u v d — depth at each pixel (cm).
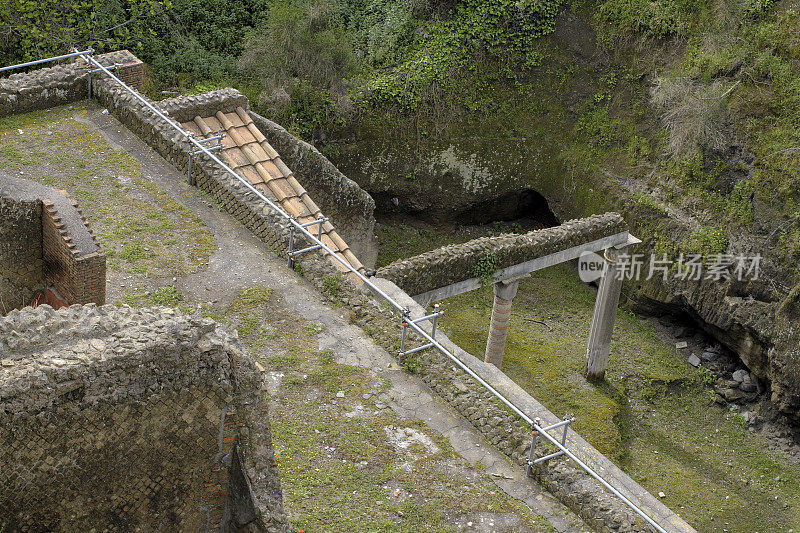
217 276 1392
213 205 1540
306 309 1355
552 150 2705
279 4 2470
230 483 991
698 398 2305
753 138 2398
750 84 2447
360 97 2556
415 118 2620
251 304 1347
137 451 901
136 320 888
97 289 1235
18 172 1523
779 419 2227
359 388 1238
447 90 2650
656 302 2489
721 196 2423
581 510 1105
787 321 2198
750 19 2516
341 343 1304
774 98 2406
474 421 1209
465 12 2712
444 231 2759
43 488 859
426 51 2659
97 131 1658
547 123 2719
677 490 2011
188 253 1427
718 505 1991
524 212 2852
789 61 2438
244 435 954
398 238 2681
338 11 2669
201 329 897
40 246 1259
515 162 2703
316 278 1398
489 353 2091
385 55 2664
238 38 2572
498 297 1975
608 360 2359
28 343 834
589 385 2255
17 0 2044
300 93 2478
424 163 2648
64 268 1227
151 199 1525
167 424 905
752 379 2328
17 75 1681
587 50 2708
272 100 2414
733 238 2366
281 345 1285
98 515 912
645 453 2117
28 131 1627
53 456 848
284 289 1386
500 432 1190
